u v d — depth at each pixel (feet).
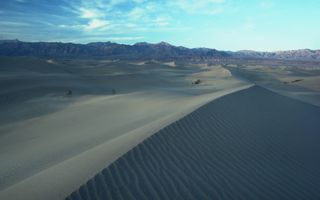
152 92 99.25
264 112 55.47
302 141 41.24
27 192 21.52
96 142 38.42
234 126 41.78
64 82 147.13
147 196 21.71
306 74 272.51
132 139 32.81
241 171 27.94
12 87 122.93
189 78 209.56
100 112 69.00
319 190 26.30
